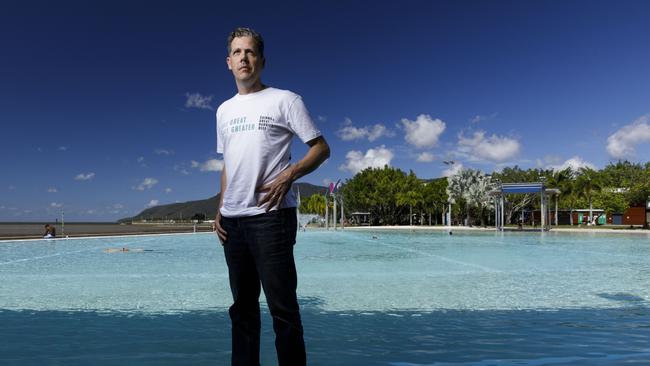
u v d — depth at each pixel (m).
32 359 2.91
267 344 3.25
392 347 3.21
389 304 4.94
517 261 10.64
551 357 2.97
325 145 2.28
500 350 3.14
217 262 10.33
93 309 4.68
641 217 55.03
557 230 37.56
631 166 61.28
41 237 22.77
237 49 2.36
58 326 3.89
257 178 2.19
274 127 2.24
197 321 4.08
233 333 2.42
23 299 5.28
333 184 43.22
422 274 7.90
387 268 9.01
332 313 4.46
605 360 2.90
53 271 8.38
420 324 3.97
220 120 2.43
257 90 2.42
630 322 4.04
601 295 5.59
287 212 2.19
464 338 3.48
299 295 5.56
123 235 25.23
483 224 54.06
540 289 6.08
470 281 6.95
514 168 68.38
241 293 2.39
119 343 3.30
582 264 9.91
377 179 72.81
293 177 2.14
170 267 9.13
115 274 7.88
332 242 20.84
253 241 2.19
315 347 3.22
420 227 53.78
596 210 61.66
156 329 3.76
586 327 3.85
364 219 84.00
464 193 52.66
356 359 2.93
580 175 57.78
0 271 8.48
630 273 8.06
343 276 7.60
